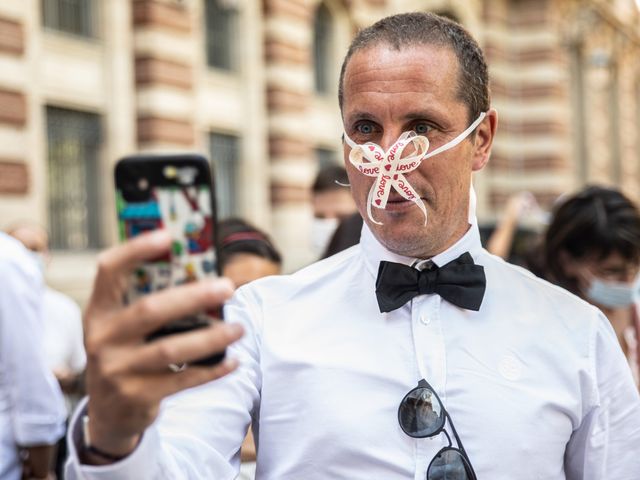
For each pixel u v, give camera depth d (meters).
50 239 9.22
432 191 1.55
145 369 1.00
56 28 9.30
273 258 2.99
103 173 9.77
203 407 1.51
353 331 1.64
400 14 1.62
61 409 2.97
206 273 1.15
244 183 11.87
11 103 8.30
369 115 1.55
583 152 20.38
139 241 0.99
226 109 11.55
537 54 18.22
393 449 1.54
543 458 1.57
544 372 1.62
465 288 1.64
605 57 19.11
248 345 1.66
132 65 10.07
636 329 2.85
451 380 1.59
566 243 2.74
